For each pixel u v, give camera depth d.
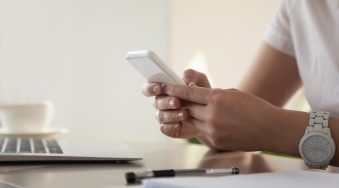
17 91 2.48
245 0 2.81
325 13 1.09
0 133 1.23
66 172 0.68
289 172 0.64
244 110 0.75
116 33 2.79
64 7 2.60
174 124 0.86
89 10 2.69
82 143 0.94
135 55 0.74
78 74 2.67
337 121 0.76
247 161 0.87
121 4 2.80
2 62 2.44
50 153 0.76
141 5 2.88
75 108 2.67
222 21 2.96
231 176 0.59
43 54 2.55
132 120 2.86
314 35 1.09
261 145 0.77
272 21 1.25
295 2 1.15
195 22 3.10
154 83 0.82
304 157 0.76
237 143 0.77
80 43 2.67
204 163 0.82
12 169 0.70
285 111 0.78
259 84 1.24
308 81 1.11
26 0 2.49
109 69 2.77
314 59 1.10
